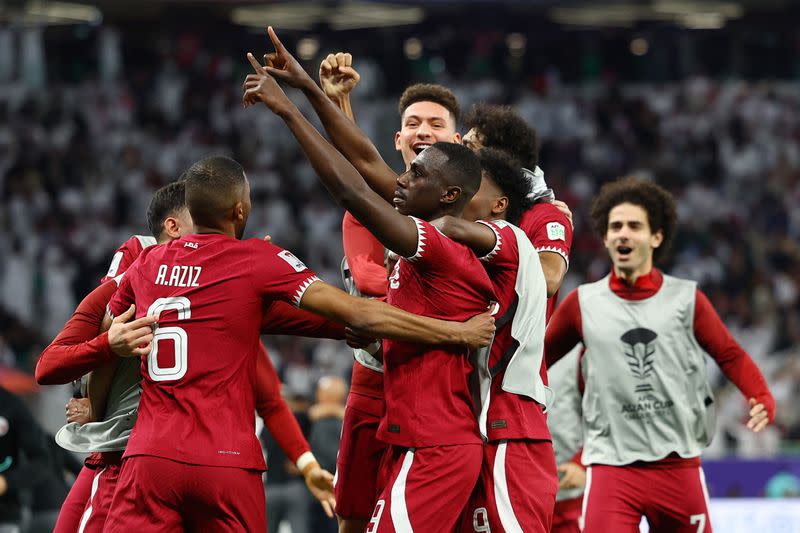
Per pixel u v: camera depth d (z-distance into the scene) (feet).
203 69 165.07
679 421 41.57
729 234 136.05
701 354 42.60
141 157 152.76
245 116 158.20
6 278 128.57
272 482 66.54
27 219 141.18
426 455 29.63
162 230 34.35
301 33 168.35
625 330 42.24
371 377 35.04
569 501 46.80
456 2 149.48
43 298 129.39
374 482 35.22
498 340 31.01
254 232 139.85
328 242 139.74
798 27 161.38
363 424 35.06
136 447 29.37
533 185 35.50
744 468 69.05
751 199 144.87
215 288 29.89
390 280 31.53
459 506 29.71
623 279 43.16
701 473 42.09
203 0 152.56
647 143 154.10
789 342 113.19
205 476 29.01
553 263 33.47
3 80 162.61
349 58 35.04
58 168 148.46
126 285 31.45
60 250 134.72
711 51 168.25
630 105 159.02
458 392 30.07
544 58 168.96
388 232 28.99
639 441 41.57
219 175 30.83
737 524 66.08
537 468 31.01
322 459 66.03
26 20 157.38
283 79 31.55
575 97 159.94
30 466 45.21
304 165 151.23
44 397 83.30
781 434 92.68
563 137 154.92
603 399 42.14
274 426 37.88
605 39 168.45
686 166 150.10
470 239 30.40
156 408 29.60
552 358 43.98
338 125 32.50
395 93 164.66
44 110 156.56
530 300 31.22
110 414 33.58
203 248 30.37
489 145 36.86
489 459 30.63
